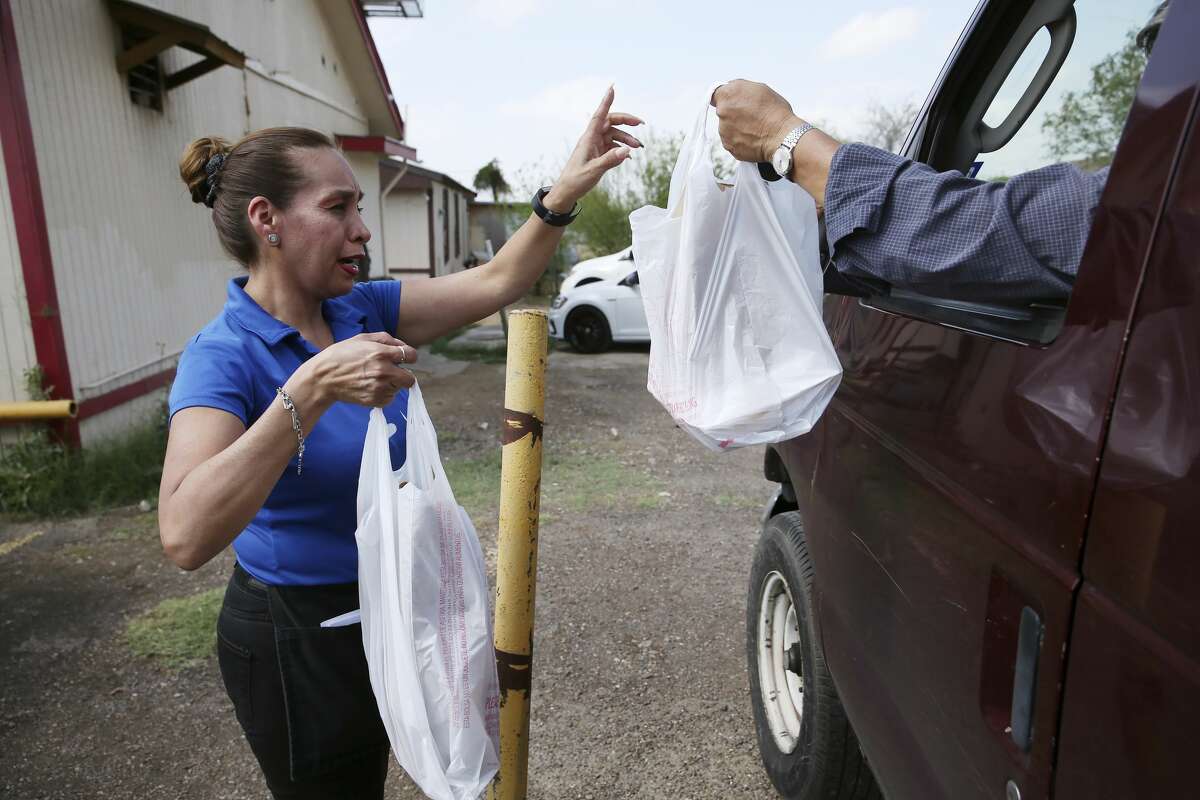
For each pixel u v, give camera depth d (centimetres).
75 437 513
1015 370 109
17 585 385
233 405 133
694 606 358
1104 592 86
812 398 132
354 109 1363
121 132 593
